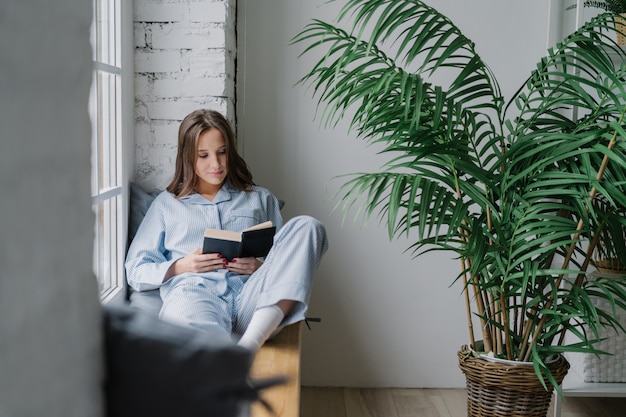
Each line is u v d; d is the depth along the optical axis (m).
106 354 0.24
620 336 2.68
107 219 2.23
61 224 0.17
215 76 2.56
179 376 0.24
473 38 2.97
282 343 2.12
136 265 2.27
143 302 2.20
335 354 3.10
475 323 3.07
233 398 0.24
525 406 2.17
